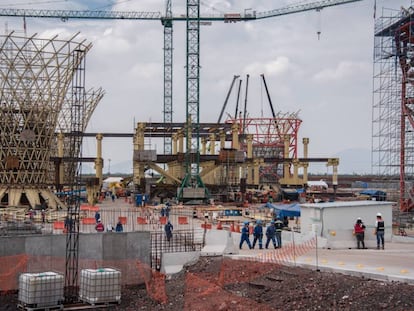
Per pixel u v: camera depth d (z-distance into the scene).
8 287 37.41
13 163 93.69
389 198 96.00
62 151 114.62
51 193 97.50
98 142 135.00
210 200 111.81
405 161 87.88
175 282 37.97
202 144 154.25
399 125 90.44
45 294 33.56
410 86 88.94
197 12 128.88
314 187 169.62
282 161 145.38
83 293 35.28
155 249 44.53
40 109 93.25
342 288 29.03
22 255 38.62
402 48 88.69
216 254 42.56
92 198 111.19
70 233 39.31
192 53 128.62
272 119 174.12
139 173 120.75
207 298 31.56
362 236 42.94
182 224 66.06
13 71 89.62
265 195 125.50
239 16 177.38
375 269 31.50
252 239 49.59
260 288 32.09
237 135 128.12
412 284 28.19
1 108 91.81
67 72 91.25
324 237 44.47
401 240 48.62
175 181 122.62
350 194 135.12
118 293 35.03
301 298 28.88
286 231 49.69
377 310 25.70
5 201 94.44
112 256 40.75
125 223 64.31
